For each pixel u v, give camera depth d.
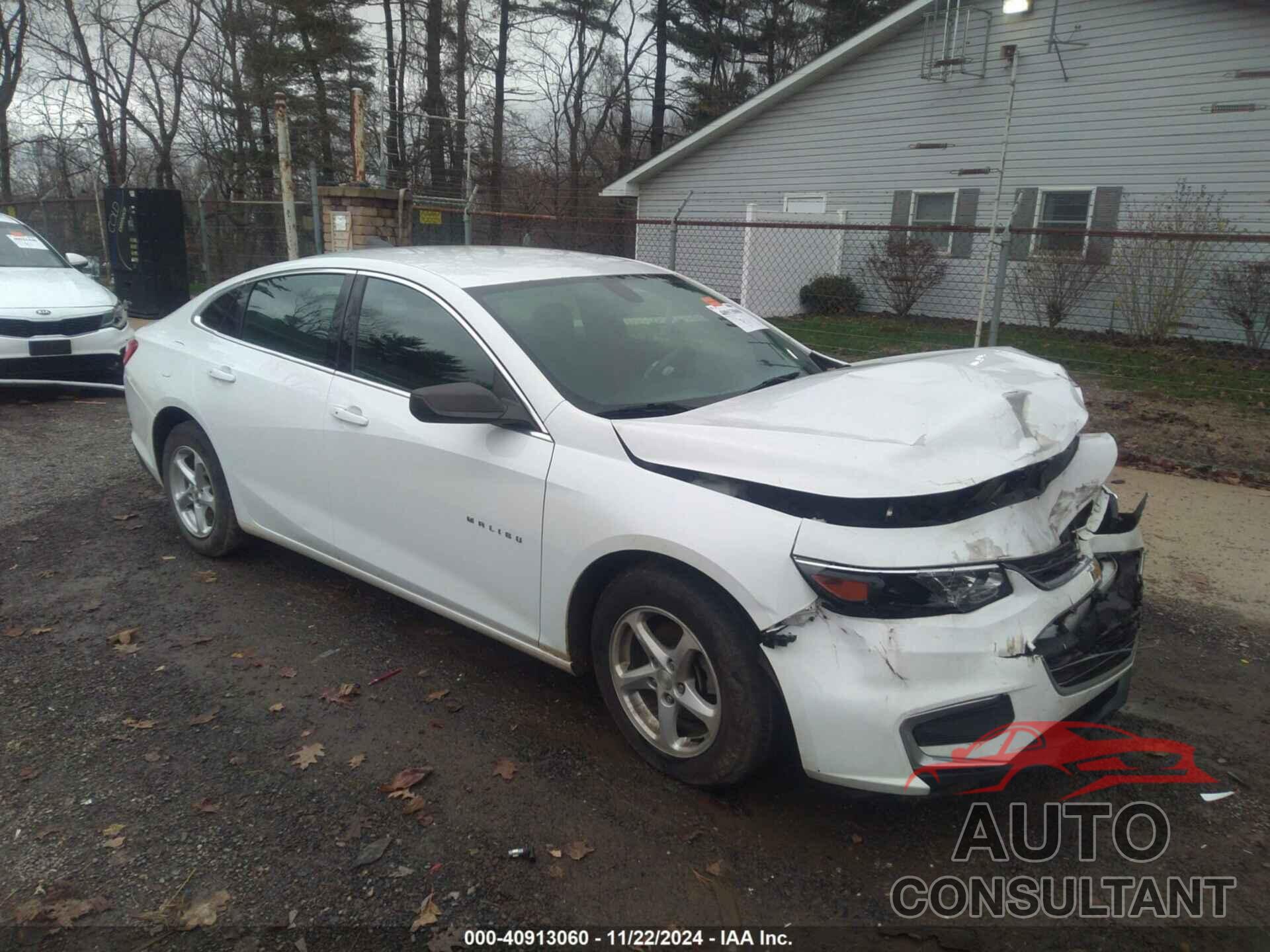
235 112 27.81
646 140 35.28
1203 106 13.87
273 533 4.47
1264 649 4.22
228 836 2.85
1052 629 2.67
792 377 3.92
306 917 2.54
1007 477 2.70
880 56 17.09
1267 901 2.65
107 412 8.56
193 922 2.52
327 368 4.08
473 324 3.56
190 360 4.76
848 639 2.56
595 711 3.58
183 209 14.73
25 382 8.55
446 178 24.62
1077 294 13.66
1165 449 7.94
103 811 2.97
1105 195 14.92
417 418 3.18
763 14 33.09
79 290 9.14
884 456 2.63
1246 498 6.46
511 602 3.42
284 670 3.87
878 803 3.05
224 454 4.58
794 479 2.67
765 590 2.63
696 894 2.63
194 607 4.45
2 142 28.25
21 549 5.14
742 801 3.04
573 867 2.73
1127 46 14.38
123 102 29.75
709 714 2.91
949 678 2.52
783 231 18.30
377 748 3.32
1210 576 5.07
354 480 3.91
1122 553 3.10
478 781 3.13
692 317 4.10
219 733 3.41
